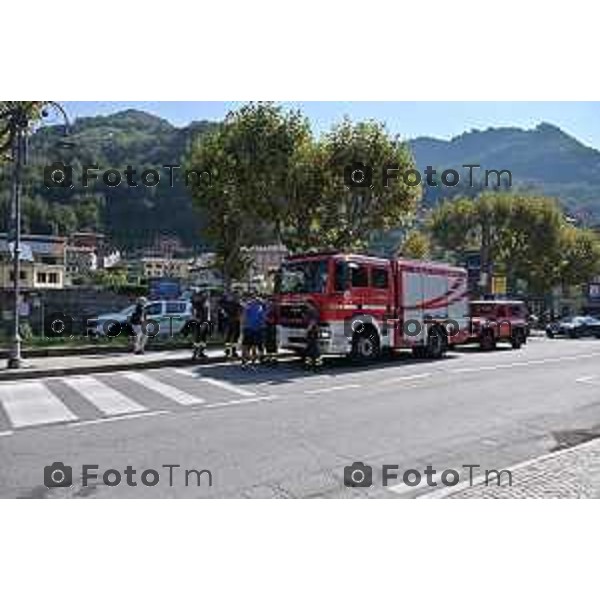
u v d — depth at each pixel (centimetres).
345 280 2117
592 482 846
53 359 2219
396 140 3569
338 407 1427
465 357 2650
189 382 1792
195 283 4069
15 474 893
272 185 3434
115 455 997
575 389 1767
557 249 6888
